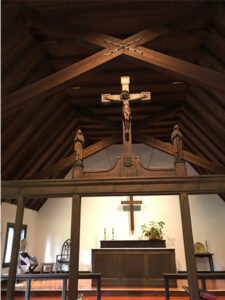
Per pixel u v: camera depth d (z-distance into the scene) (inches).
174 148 135.8
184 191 123.8
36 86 140.4
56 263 291.6
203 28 164.6
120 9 151.2
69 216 333.1
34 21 151.8
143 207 326.0
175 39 171.9
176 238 312.0
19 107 138.8
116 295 237.1
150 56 143.2
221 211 320.2
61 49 178.5
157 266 259.6
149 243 289.9
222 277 155.3
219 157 252.2
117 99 148.8
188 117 259.1
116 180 127.3
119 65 196.5
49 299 221.6
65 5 147.5
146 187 125.3
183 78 140.3
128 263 262.5
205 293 115.4
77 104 258.8
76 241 118.1
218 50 168.7
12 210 278.7
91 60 146.3
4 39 140.1
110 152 354.6
